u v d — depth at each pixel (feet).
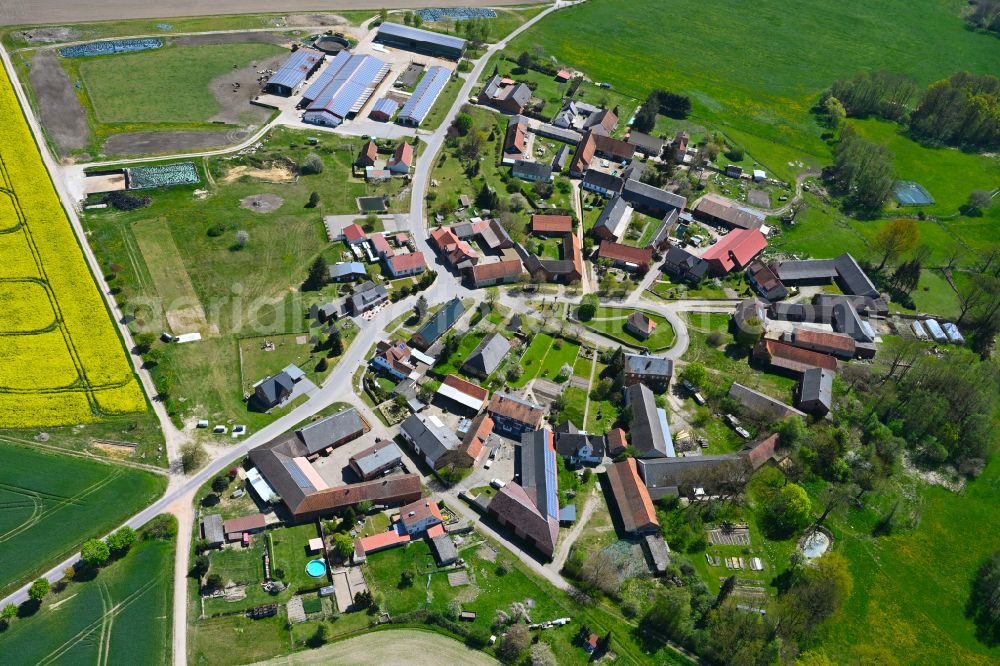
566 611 397.39
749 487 476.54
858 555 451.53
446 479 451.53
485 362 520.01
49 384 473.26
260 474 438.40
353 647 369.71
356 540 412.57
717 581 423.64
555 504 439.63
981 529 479.00
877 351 595.06
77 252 564.30
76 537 398.83
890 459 504.84
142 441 453.58
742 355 577.43
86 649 355.97
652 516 435.94
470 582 403.75
